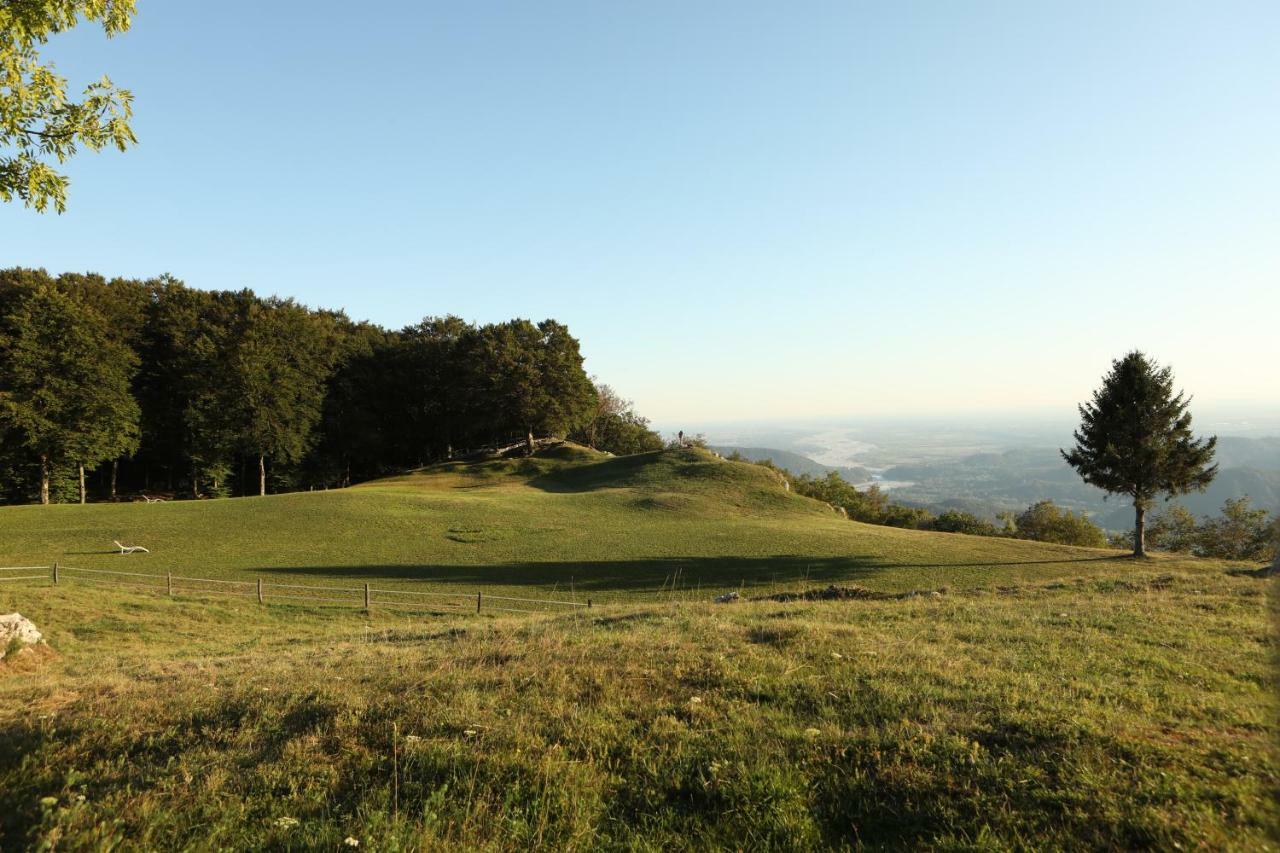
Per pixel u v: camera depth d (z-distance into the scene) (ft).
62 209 33.76
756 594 74.84
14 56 31.32
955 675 25.90
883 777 17.39
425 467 263.49
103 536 124.98
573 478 228.63
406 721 22.90
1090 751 17.78
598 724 21.83
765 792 16.96
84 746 23.17
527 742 20.59
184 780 19.63
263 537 129.70
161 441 217.36
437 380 282.97
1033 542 149.48
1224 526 198.49
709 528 150.30
